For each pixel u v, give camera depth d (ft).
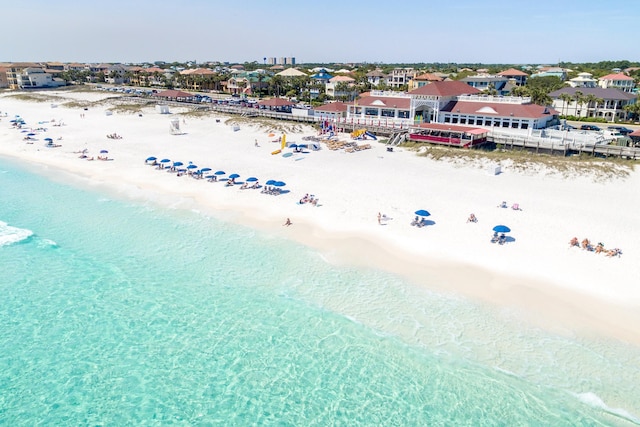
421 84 490.90
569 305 91.76
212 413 69.87
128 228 132.87
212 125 298.15
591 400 70.33
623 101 322.14
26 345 84.23
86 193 165.07
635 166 176.45
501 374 75.77
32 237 126.93
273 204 148.97
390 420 68.33
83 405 71.26
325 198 153.28
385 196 154.20
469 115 242.37
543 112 232.32
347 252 115.44
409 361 79.15
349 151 220.23
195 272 107.96
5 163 211.00
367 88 481.46
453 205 145.28
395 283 101.50
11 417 69.00
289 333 86.74
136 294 99.86
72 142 252.42
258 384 75.25
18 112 378.12
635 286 97.19
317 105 395.55
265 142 247.29
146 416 69.36
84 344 84.64
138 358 81.05
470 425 67.21
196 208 147.95
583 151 197.67
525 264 107.24
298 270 107.76
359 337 85.15
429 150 212.43
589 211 139.33
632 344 81.05
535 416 68.18
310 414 69.56
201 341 85.10
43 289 101.71
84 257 115.85
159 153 222.69
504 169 184.85
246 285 102.42
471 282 100.89
